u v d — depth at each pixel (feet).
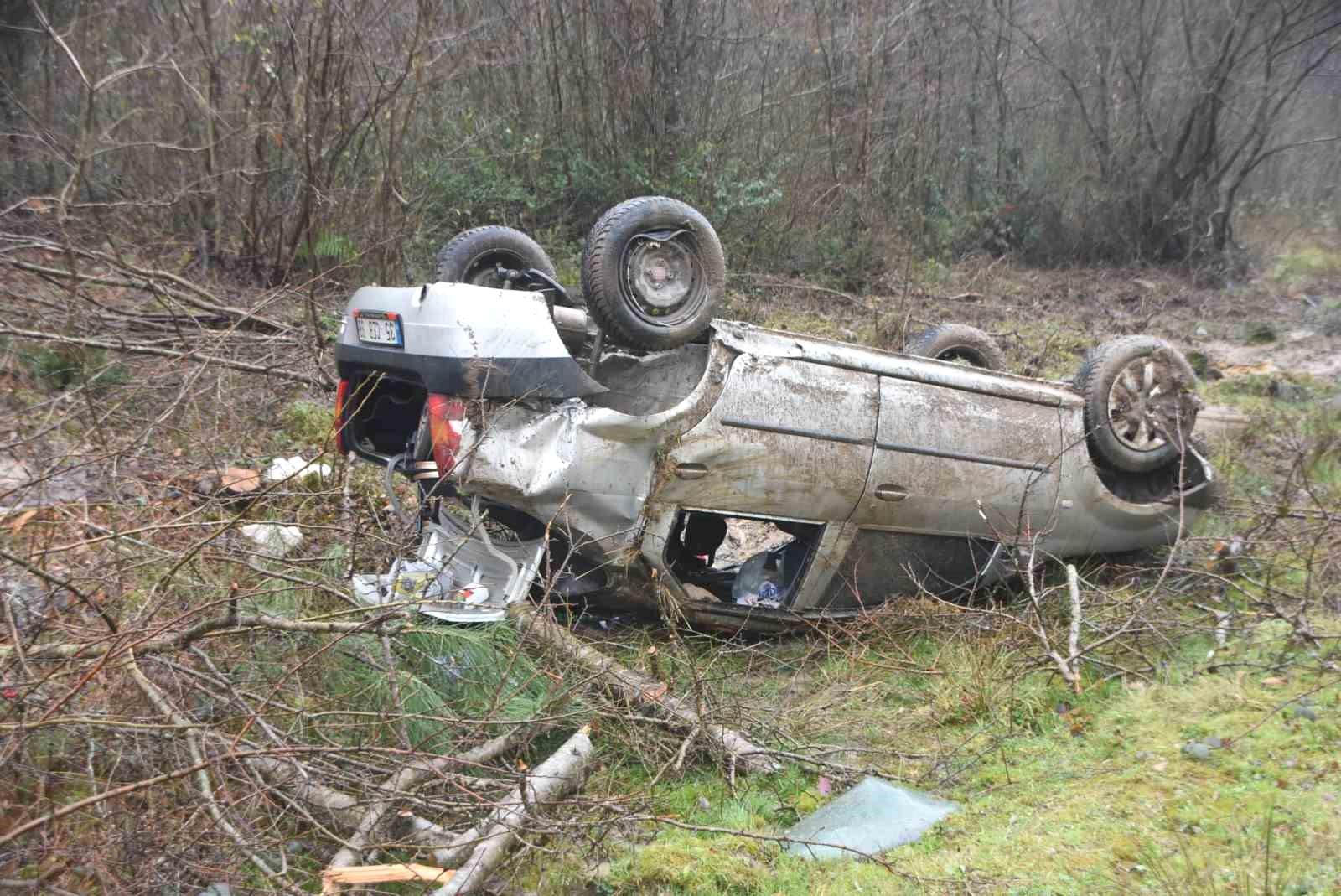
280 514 17.03
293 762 10.57
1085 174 64.44
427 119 39.04
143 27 35.09
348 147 33.45
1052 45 66.49
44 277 23.84
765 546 22.48
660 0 43.62
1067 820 12.32
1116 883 10.94
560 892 11.05
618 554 15.55
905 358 17.90
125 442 17.80
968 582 18.92
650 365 18.75
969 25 63.10
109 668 10.88
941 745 14.64
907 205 55.26
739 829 12.48
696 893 11.18
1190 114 60.64
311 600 14.11
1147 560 21.04
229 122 32.40
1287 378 35.88
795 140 48.88
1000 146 64.23
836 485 16.61
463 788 10.93
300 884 10.39
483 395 14.43
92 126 31.14
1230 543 20.21
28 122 33.17
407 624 13.04
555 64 43.52
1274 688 15.14
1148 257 63.10
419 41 33.47
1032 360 36.32
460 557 15.81
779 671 16.84
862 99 50.55
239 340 24.99
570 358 15.02
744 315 38.04
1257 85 60.59
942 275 50.98
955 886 11.14
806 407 16.37
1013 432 18.48
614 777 13.30
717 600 16.83
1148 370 20.38
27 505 15.65
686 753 13.61
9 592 11.97
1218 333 45.06
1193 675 15.92
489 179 39.81
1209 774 13.07
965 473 17.83
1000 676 15.75
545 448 14.90
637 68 43.83
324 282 29.37
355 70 33.86
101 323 24.41
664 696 13.98
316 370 24.49
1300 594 18.85
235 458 20.42
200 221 31.58
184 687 11.86
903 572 18.07
